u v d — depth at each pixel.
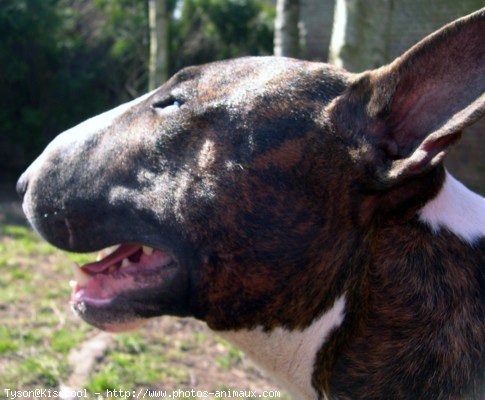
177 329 1.02
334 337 0.51
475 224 0.52
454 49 0.47
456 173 1.60
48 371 0.86
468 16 0.46
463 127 0.45
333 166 0.51
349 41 0.87
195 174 0.53
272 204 0.51
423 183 0.50
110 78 2.34
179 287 0.54
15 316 1.02
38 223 0.59
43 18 2.25
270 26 2.31
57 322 1.01
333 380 0.51
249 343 0.54
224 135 0.53
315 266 0.51
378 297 0.50
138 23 2.30
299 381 0.54
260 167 0.52
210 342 0.98
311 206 0.51
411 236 0.50
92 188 0.56
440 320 0.49
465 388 0.48
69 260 1.32
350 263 0.51
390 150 0.50
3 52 2.24
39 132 2.34
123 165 0.56
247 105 0.53
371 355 0.50
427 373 0.49
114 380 0.84
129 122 0.57
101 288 0.56
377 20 0.87
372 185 0.50
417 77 0.49
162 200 0.54
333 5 2.15
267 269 0.52
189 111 0.54
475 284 0.50
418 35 1.28
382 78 0.50
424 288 0.49
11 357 0.90
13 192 2.06
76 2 2.45
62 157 0.58
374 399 0.50
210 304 0.53
